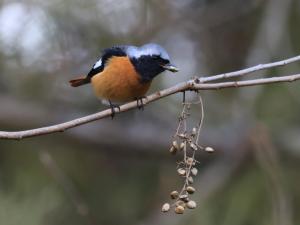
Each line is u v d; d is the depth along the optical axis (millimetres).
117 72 9836
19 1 13555
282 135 14422
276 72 14078
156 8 14875
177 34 15609
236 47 16250
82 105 15305
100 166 15039
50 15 13609
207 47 15953
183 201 6785
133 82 9883
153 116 15664
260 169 12984
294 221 12742
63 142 15016
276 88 13914
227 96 14781
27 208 12570
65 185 12211
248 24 16172
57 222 13016
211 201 12891
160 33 15047
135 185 14750
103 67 10062
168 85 14805
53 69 14180
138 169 15023
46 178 13391
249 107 14008
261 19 15531
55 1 13516
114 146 15281
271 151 13141
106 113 8078
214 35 16203
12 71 14062
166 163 15328
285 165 14438
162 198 14180
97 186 14641
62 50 14023
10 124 14969
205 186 13273
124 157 15289
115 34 14188
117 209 14305
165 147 15234
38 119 15008
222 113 14648
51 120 14953
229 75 7945
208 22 15898
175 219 12633
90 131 15141
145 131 15344
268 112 13977
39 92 14617
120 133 15289
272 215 12352
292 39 14742
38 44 13914
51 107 15070
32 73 14141
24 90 14594
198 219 12500
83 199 14352
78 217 13312
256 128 13461
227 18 15914
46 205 12883
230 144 14305
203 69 15789
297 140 14297
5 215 12297
